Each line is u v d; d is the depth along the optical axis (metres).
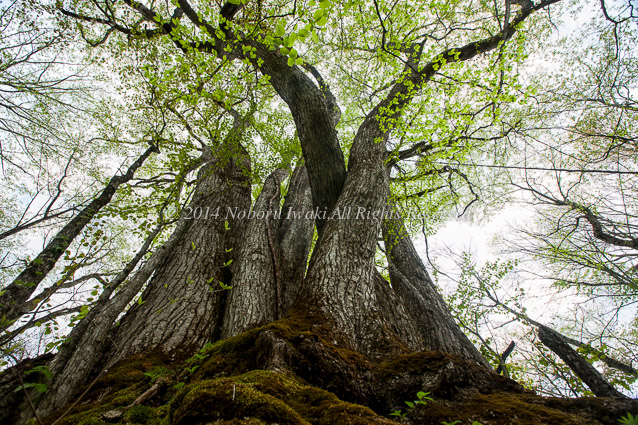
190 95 5.22
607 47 7.64
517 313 5.37
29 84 6.95
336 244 3.87
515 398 1.97
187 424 1.35
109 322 2.54
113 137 8.36
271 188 7.11
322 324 2.75
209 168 6.95
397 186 7.44
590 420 1.63
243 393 1.46
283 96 5.84
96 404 2.03
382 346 2.78
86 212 4.37
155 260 3.43
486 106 5.36
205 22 5.68
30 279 3.17
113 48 6.61
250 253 5.00
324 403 1.58
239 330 3.56
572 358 4.01
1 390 1.93
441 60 5.19
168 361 2.99
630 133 7.37
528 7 6.88
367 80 8.90
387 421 1.40
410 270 5.93
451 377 2.11
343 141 10.32
